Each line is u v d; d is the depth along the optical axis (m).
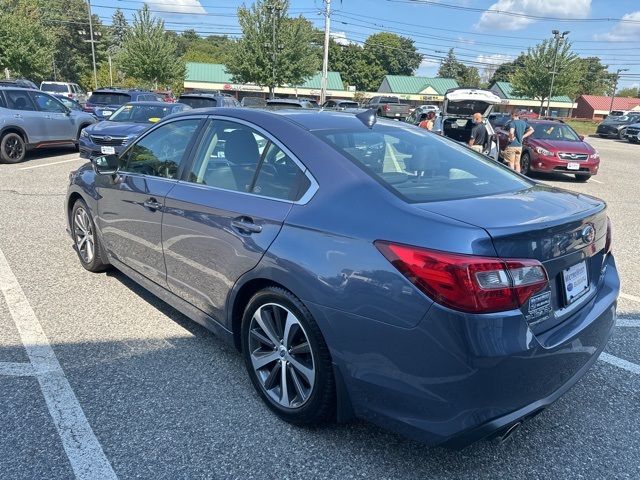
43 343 3.65
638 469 2.58
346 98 71.31
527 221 2.29
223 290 3.06
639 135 31.94
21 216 7.15
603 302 2.82
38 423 2.79
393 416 2.30
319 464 2.55
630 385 3.36
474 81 112.56
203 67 66.12
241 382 3.23
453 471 2.53
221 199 3.08
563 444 2.76
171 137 3.75
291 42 37.84
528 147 13.87
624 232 7.62
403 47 96.75
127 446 2.63
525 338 2.16
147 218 3.70
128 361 3.44
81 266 5.20
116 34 95.62
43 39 37.12
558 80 48.88
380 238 2.29
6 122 12.09
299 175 2.77
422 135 3.46
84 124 14.40
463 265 2.07
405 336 2.20
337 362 2.45
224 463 2.54
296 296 2.58
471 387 2.10
